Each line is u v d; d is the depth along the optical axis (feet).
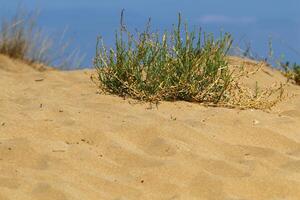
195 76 32.17
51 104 29.55
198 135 25.45
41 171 21.12
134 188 20.30
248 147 24.58
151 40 32.78
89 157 22.63
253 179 21.24
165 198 19.81
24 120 26.12
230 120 28.19
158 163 22.31
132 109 29.60
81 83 37.04
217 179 21.02
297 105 33.45
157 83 31.73
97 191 19.81
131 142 24.73
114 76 32.45
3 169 21.15
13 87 36.04
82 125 25.73
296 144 25.63
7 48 51.47
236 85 33.42
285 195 20.49
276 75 41.47
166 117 28.14
